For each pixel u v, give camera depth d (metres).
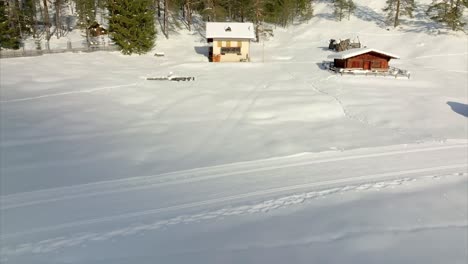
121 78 29.42
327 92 25.77
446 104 23.31
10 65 31.02
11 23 41.59
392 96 24.92
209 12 53.66
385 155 14.77
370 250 6.93
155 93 25.47
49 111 20.56
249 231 8.01
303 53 44.09
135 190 11.56
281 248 7.16
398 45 45.94
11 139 16.41
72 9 55.88
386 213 8.61
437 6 50.50
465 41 44.22
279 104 22.58
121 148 15.84
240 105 22.56
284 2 57.38
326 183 11.67
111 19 40.91
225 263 6.72
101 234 8.41
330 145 16.19
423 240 7.26
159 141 16.81
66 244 7.99
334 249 7.02
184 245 7.54
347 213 8.67
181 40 49.31
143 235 8.16
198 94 25.14
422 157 14.43
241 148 15.97
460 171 12.71
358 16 58.69
